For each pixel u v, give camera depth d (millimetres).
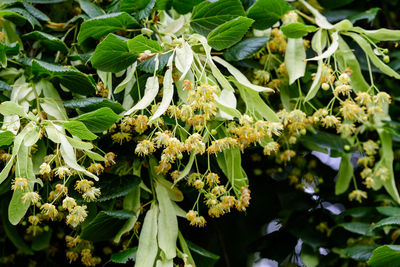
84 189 757
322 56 795
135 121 762
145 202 835
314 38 841
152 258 781
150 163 822
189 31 839
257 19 844
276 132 775
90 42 836
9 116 772
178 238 822
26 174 748
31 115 754
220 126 801
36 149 788
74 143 751
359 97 802
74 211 747
